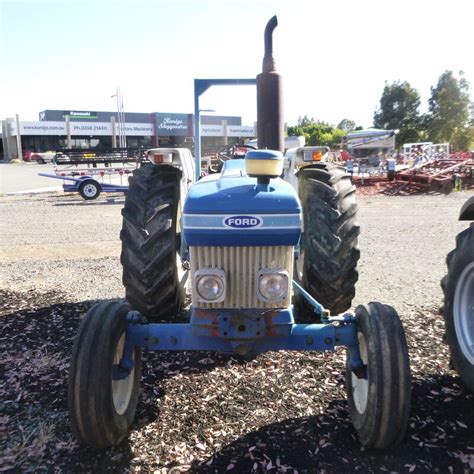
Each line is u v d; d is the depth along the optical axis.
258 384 3.06
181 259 3.67
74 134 59.12
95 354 2.23
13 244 7.91
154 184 3.46
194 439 2.50
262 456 2.36
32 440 2.51
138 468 2.29
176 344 2.47
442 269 5.96
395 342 2.24
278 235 2.31
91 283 5.46
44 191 18.05
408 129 46.06
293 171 4.14
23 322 4.20
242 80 4.60
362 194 15.67
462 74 43.03
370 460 2.33
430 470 2.25
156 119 60.16
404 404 2.18
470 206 3.09
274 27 3.56
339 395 2.92
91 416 2.20
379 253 6.92
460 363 2.93
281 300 2.35
